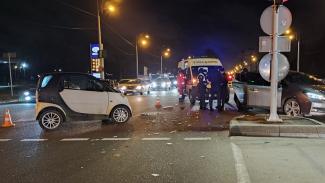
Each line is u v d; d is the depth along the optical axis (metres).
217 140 9.73
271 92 10.74
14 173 6.95
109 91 13.07
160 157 8.00
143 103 22.45
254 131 10.17
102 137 10.58
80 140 10.20
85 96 12.63
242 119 11.51
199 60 21.73
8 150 9.06
